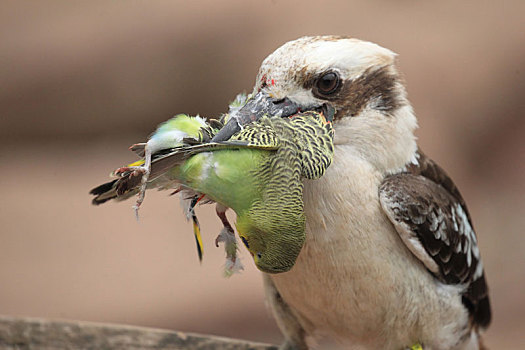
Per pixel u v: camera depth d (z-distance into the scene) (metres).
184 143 4.98
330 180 6.70
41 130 17.89
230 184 4.98
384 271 6.93
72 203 16.23
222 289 13.77
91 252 14.71
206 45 17.36
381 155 6.94
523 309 14.00
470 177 16.73
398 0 17.66
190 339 7.55
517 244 15.39
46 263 14.40
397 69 7.11
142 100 17.72
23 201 16.27
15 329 7.21
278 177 5.08
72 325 7.38
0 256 14.48
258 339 13.25
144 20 17.75
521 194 16.33
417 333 7.40
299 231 5.15
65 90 17.67
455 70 16.75
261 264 5.28
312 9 17.56
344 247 6.79
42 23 17.77
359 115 6.77
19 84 17.48
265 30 17.36
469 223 8.15
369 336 7.47
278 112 6.47
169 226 15.31
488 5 17.31
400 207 6.81
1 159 17.64
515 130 16.77
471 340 8.27
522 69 16.70
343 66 6.62
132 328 7.50
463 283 7.68
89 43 17.56
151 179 4.86
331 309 7.25
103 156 17.66
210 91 17.56
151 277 14.07
